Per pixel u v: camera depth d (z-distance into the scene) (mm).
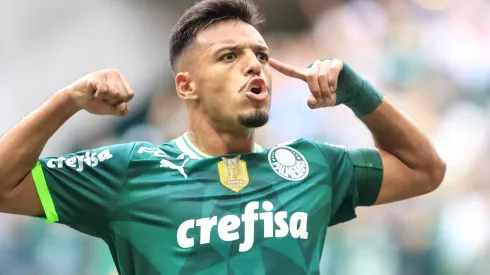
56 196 11883
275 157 12359
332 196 12523
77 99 11352
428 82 33375
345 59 34750
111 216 11828
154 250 11508
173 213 11594
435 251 27172
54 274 27500
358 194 13117
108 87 11148
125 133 32688
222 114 12109
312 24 37875
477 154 30578
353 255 26938
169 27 39594
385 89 33312
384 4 35406
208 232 11461
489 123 32188
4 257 27781
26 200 11828
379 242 27047
